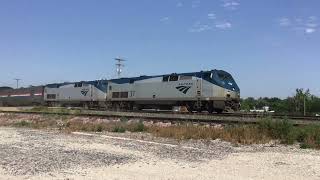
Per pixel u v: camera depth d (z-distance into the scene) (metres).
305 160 16.12
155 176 13.18
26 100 89.00
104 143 21.88
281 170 14.12
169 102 50.72
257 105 76.75
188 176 13.16
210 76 45.28
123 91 58.72
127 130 29.64
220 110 44.78
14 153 17.95
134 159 16.39
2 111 59.47
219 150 19.11
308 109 64.62
